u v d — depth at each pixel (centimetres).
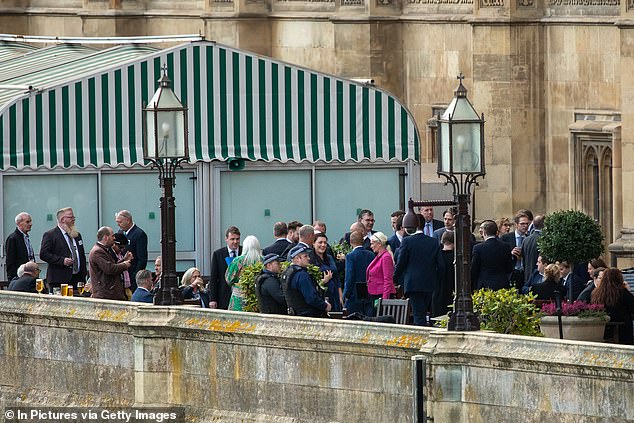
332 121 12131
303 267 9169
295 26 17950
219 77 11925
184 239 11975
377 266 10462
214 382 8950
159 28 19112
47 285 11125
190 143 11875
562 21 15538
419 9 17000
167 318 9125
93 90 11662
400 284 10275
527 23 15750
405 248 10225
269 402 8738
